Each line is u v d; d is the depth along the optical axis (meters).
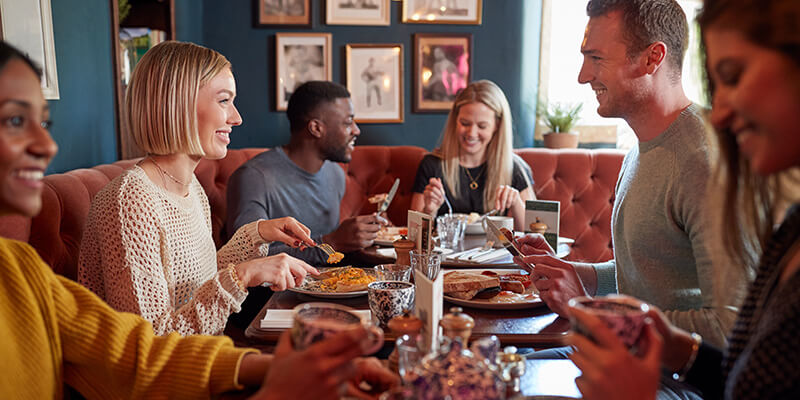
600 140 4.08
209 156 1.53
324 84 2.66
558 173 3.58
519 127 4.10
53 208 1.58
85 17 2.30
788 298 0.68
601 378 0.62
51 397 0.91
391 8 3.94
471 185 3.12
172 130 1.41
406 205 3.66
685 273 1.37
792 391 0.65
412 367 0.80
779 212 0.88
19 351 0.86
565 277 1.32
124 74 2.77
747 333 0.78
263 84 3.96
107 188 1.36
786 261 0.75
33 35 1.86
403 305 1.24
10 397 0.84
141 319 1.02
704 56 0.99
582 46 1.45
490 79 4.05
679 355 0.91
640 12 1.33
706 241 1.23
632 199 1.43
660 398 1.13
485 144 3.06
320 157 2.71
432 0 3.93
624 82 1.38
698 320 1.19
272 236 1.74
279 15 3.88
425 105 4.02
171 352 0.97
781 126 0.63
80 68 2.24
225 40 3.90
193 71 1.42
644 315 0.65
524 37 4.03
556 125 3.93
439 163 3.16
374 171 3.67
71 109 2.16
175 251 1.41
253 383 0.94
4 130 0.72
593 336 0.65
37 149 0.74
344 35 3.94
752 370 0.68
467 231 2.53
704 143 1.28
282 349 0.73
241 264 1.36
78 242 1.68
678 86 1.38
